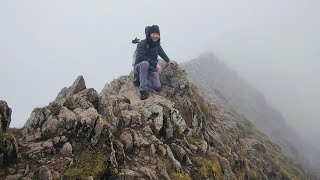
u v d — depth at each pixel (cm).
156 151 1262
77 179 958
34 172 950
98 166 1016
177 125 1472
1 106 1017
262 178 1977
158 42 1689
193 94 1958
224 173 1486
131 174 1078
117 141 1159
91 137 1085
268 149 3188
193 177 1286
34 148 1038
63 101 1234
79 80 1359
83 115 1140
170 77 1800
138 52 1658
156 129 1365
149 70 1667
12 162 972
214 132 1853
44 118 1133
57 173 952
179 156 1330
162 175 1176
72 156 1033
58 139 1070
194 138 1520
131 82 1767
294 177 2683
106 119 1226
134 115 1357
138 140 1255
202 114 1780
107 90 1703
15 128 1154
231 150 1828
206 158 1448
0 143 952
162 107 1468
